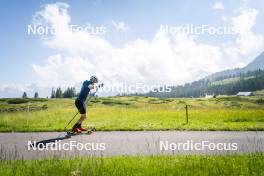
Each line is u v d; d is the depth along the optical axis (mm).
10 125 14859
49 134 11719
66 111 27344
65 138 10703
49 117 19984
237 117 20078
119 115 23594
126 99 119562
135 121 17516
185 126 13945
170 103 111312
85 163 6445
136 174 5676
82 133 11906
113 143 9695
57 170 5895
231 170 5910
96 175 5684
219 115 21859
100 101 106812
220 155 7238
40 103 101938
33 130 12734
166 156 7262
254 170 5863
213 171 5871
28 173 5695
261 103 131500
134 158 7055
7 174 5598
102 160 6434
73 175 5652
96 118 20359
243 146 9227
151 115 23469
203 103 120000
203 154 7723
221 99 139750
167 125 14445
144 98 126688
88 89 11977
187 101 122188
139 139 10492
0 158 7027
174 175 5660
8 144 9555
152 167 6156
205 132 12281
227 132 12273
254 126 13891
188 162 6523
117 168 6035
